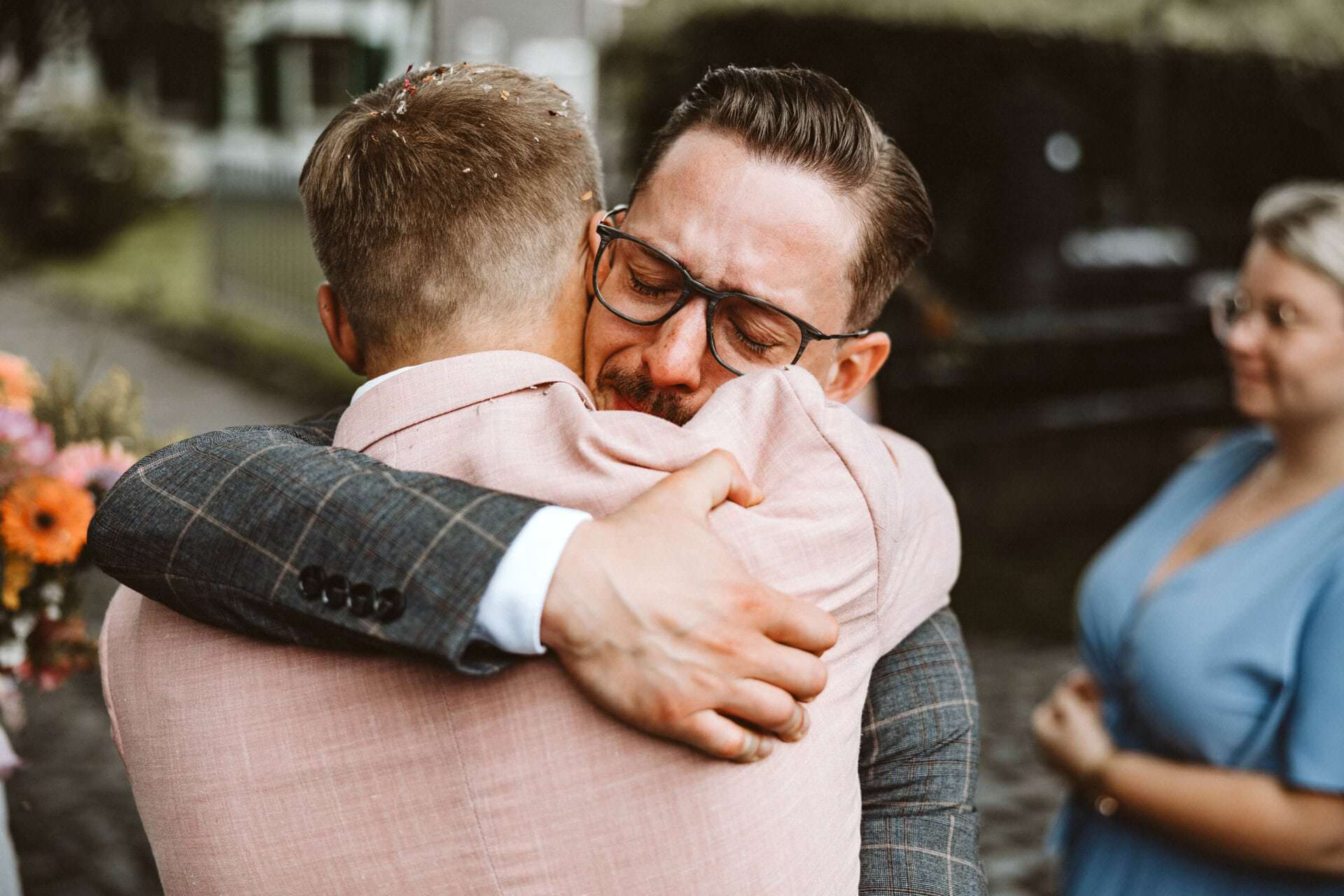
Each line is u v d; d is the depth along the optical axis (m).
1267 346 1.93
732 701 0.85
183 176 18.73
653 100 6.43
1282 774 1.73
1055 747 1.96
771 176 1.09
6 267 14.98
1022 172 7.50
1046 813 3.87
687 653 0.85
